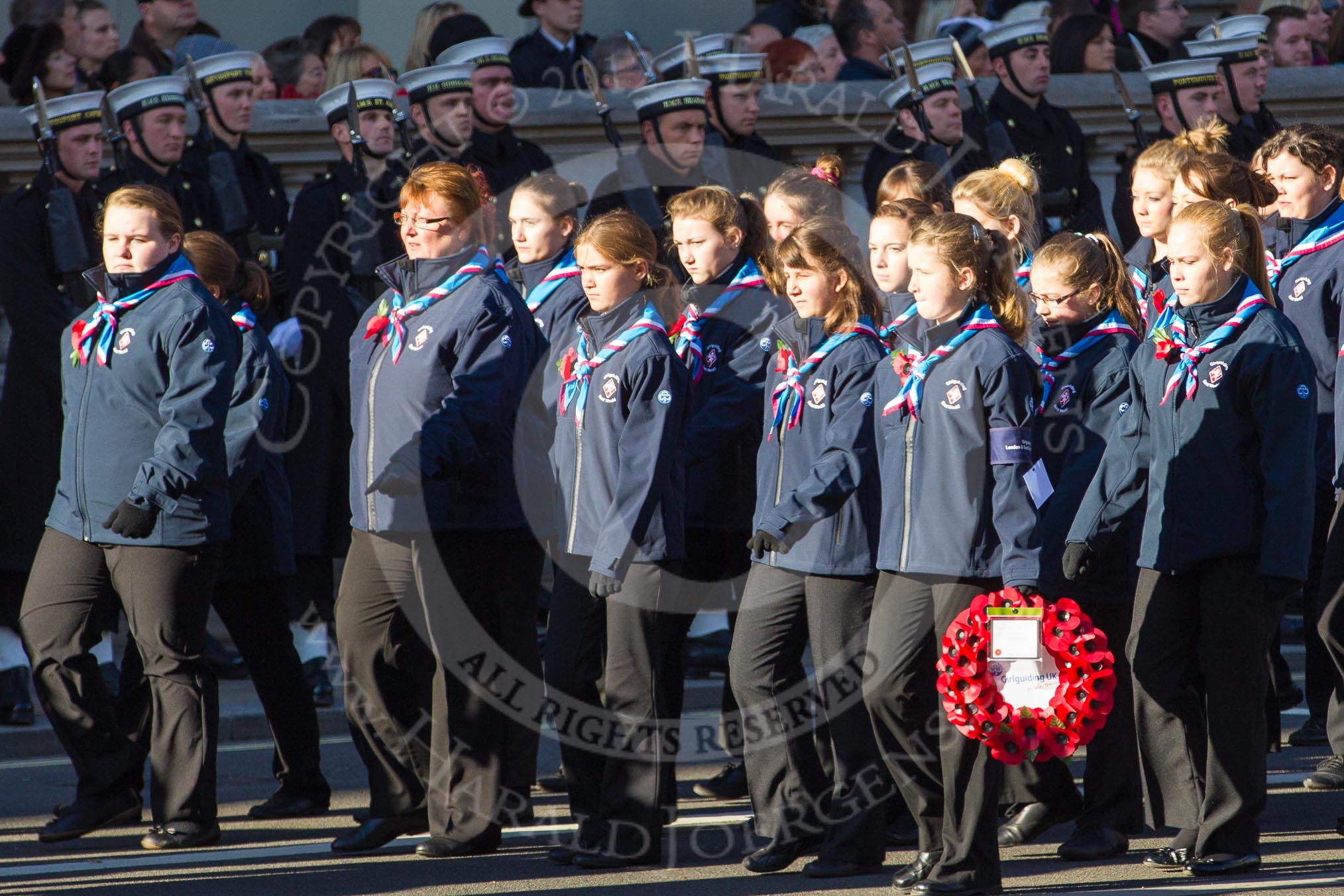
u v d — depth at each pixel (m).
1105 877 19.77
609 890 19.56
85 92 27.64
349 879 20.19
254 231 29.50
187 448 20.94
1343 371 22.81
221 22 41.19
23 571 27.19
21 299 27.08
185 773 21.84
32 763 26.70
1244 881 19.25
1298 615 32.75
